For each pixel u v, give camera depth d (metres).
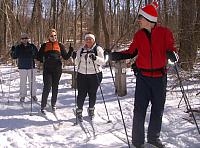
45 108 7.72
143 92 4.68
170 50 4.52
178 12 10.97
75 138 5.58
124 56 4.84
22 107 7.90
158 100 4.66
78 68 6.57
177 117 6.27
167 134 5.46
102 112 7.17
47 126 6.32
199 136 5.26
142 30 4.65
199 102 7.19
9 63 18.16
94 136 5.65
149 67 4.60
